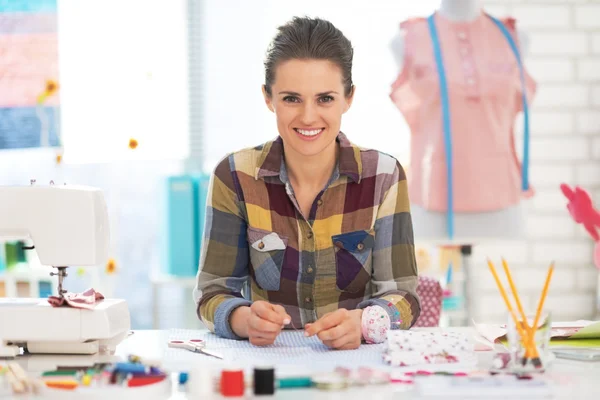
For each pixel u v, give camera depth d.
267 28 4.91
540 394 1.53
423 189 3.85
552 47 4.87
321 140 2.11
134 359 1.73
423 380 1.60
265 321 2.00
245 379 1.62
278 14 4.89
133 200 5.04
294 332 2.22
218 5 4.90
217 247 2.30
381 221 2.29
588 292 4.91
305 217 2.28
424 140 3.87
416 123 3.90
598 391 1.57
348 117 4.79
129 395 1.54
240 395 1.55
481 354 1.91
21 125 4.56
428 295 2.79
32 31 4.54
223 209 2.29
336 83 2.08
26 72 4.55
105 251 2.06
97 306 1.97
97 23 4.69
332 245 2.27
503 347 1.98
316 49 2.06
